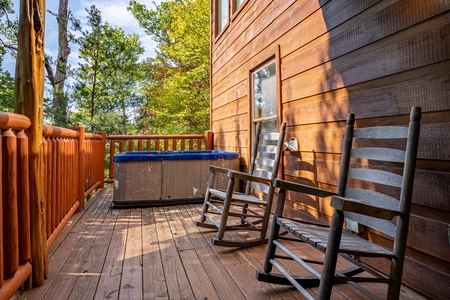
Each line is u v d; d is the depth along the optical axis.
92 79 9.87
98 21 9.25
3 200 1.35
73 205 3.12
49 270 1.83
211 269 1.88
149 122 12.09
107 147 9.03
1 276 1.25
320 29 2.42
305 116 2.66
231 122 4.73
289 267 1.92
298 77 2.77
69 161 2.90
